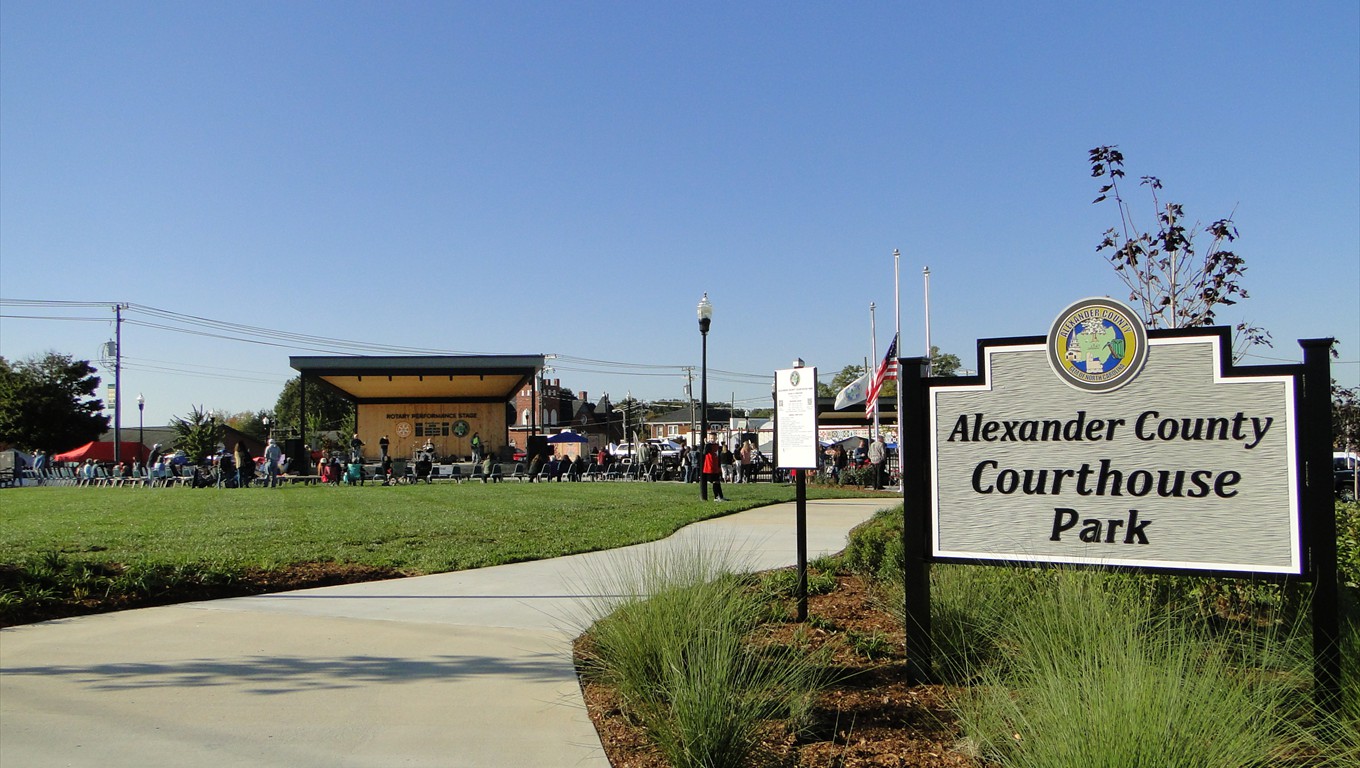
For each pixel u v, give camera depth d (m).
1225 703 3.83
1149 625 5.26
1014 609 5.91
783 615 7.41
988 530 5.67
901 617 6.98
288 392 105.31
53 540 13.25
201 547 12.42
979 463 5.72
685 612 5.51
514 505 20.91
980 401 5.74
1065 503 5.53
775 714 4.92
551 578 10.07
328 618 7.94
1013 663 5.22
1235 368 5.19
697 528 15.75
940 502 5.77
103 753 4.60
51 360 68.56
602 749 4.71
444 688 5.79
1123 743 3.51
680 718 4.27
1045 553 5.55
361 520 16.89
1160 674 4.02
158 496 26.83
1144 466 5.36
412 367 40.78
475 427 50.09
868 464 34.03
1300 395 5.08
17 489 34.66
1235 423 5.18
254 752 4.63
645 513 18.34
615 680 5.59
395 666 6.31
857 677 5.79
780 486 31.64
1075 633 5.05
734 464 37.22
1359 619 5.39
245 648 6.80
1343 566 6.95
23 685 5.78
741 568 9.85
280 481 36.09
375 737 4.87
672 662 4.73
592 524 15.98
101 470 40.41
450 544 13.00
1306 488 5.01
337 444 73.81
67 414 66.19
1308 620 5.43
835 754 4.47
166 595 8.78
